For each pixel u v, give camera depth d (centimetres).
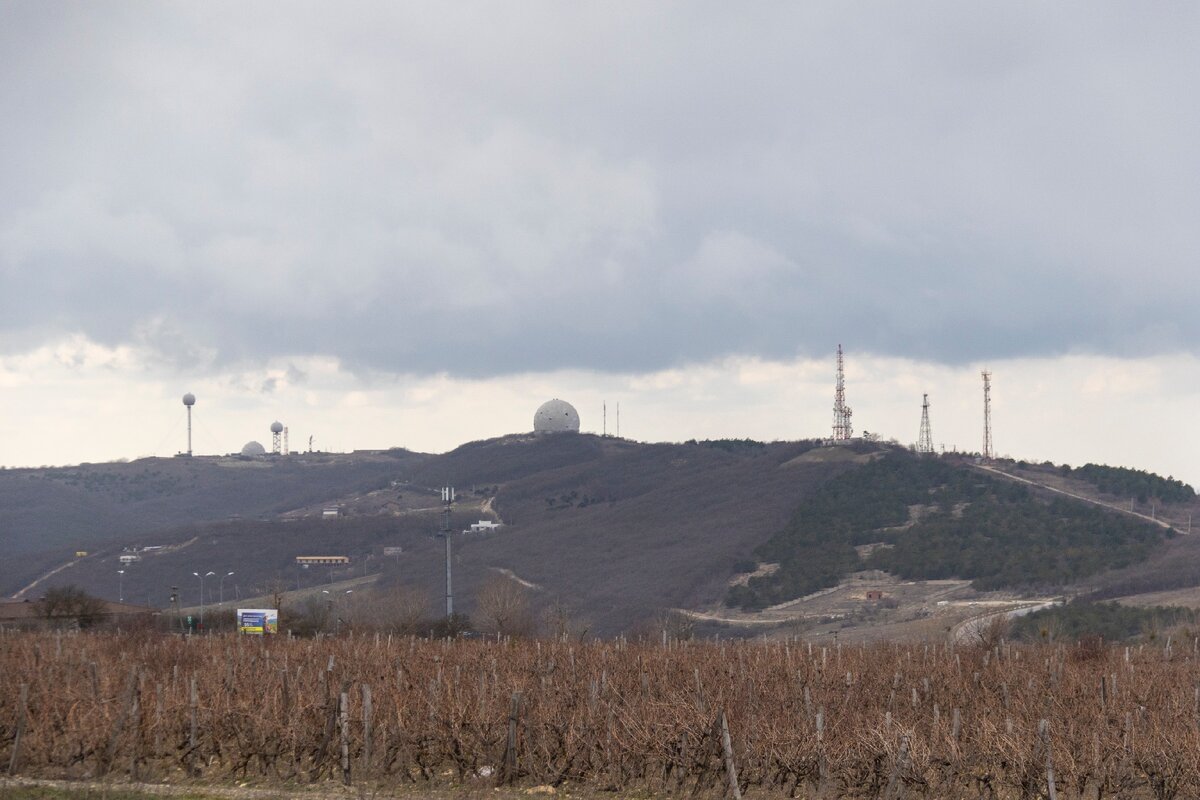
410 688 8906
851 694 9031
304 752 7525
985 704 8825
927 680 9694
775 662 11794
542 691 8850
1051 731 6900
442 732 7194
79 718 7506
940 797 6656
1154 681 10000
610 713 7325
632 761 6969
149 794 6569
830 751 6719
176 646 14500
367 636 19962
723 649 13450
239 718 7512
